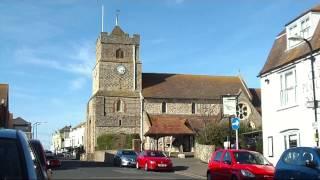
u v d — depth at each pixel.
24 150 5.90
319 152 14.64
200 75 77.56
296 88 26.52
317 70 24.50
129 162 40.19
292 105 26.77
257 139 40.25
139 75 73.00
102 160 63.03
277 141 28.33
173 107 72.25
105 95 70.75
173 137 66.69
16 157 5.78
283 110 27.75
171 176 29.00
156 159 34.62
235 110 28.12
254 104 73.06
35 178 5.72
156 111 71.62
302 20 26.94
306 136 25.17
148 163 34.75
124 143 68.38
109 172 31.83
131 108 71.44
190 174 31.53
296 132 26.30
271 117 29.17
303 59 25.62
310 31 26.14
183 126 66.75
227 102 28.19
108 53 72.44
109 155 57.66
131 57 73.31
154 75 76.38
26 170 5.66
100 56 72.12
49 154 36.66
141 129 70.69
